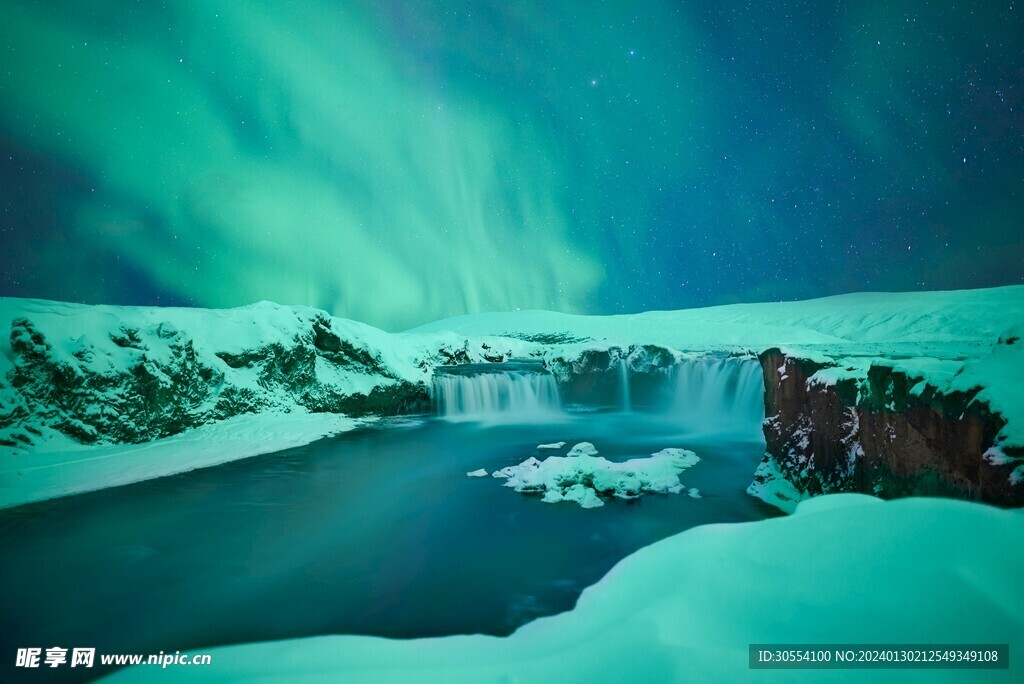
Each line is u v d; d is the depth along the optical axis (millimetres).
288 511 8258
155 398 12383
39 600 5363
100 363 11617
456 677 2904
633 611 3191
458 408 20016
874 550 3131
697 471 10656
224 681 3361
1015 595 2609
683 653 2611
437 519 7828
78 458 10539
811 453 7707
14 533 7238
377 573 5941
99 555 6547
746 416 18203
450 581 5707
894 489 5824
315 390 16656
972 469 4695
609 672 2645
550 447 13648
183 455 11406
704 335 52469
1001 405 4461
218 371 14398
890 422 5969
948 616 2533
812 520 3650
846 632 2547
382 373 18500
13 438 10344
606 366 21906
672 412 20219
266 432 13820
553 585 5578
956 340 42688
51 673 4152
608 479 9000
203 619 4941
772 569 3191
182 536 7172
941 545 3055
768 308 75375
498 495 9086
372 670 3160
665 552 3793
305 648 3725
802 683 2270
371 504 8625
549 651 3107
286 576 5898
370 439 14539
